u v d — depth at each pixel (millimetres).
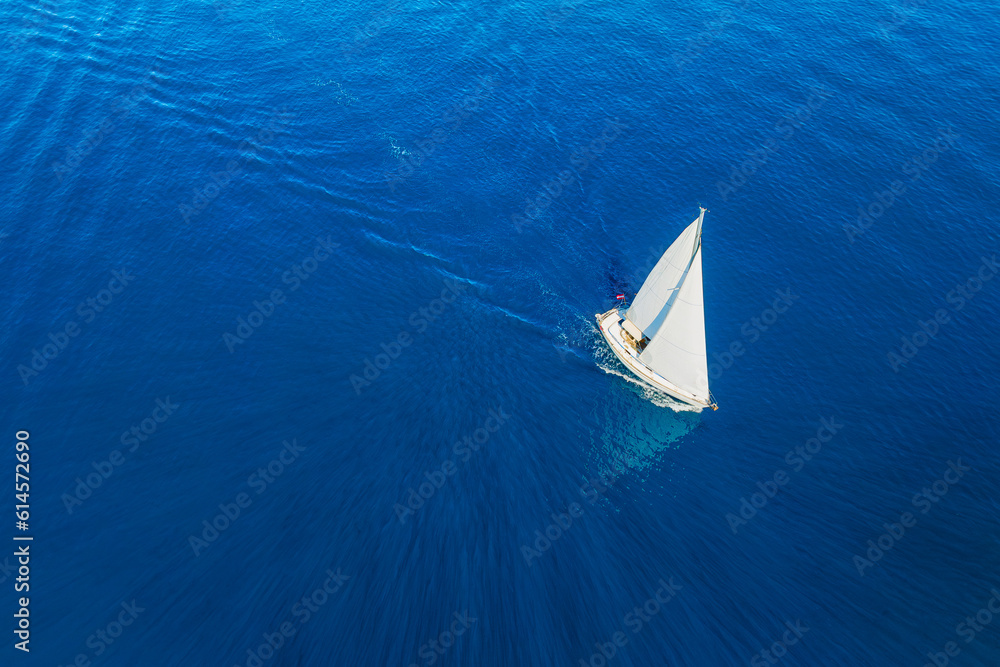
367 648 39875
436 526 45750
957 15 97250
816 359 57781
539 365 56719
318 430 50750
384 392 53594
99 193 67938
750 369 57000
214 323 57750
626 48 91250
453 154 74750
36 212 65500
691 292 48344
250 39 88812
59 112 76562
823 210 70688
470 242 66000
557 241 66562
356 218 67312
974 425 53156
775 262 65625
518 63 87875
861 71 87625
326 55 86938
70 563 42750
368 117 78312
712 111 82062
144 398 52062
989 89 84750
